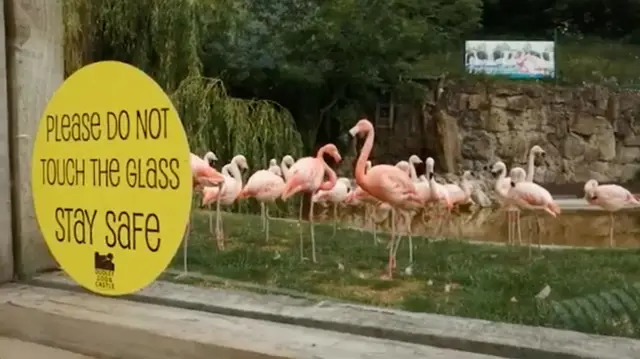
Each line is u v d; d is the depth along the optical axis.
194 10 4.22
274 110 4.54
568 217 3.53
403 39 5.48
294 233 2.46
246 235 2.34
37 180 1.12
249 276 1.43
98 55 3.88
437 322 0.91
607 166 7.72
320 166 2.42
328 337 0.88
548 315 1.02
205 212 2.89
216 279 1.30
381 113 6.53
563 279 1.52
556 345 0.79
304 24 4.78
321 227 2.71
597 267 1.74
